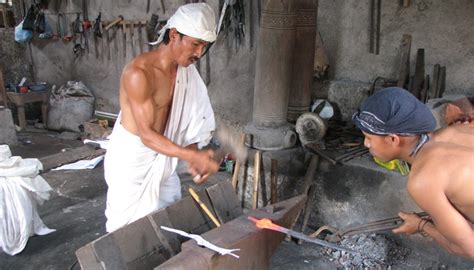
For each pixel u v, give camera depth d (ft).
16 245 11.10
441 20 12.87
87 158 17.61
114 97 21.66
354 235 11.66
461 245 5.14
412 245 11.28
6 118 19.58
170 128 8.65
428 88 13.46
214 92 18.34
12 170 10.84
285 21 12.37
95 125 20.24
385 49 13.99
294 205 8.00
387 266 11.03
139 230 7.02
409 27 13.44
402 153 5.40
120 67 20.93
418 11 13.19
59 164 16.87
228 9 16.52
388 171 11.32
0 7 23.21
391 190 11.32
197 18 7.32
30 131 22.11
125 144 8.49
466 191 5.05
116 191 8.73
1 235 10.74
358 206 11.95
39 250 11.37
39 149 19.48
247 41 16.84
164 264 5.88
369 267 10.90
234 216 8.80
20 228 11.05
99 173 16.58
